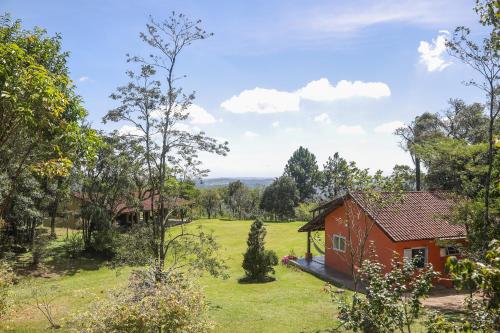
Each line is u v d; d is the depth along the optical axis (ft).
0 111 22.11
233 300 58.03
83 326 27.14
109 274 84.33
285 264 87.40
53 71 57.52
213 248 56.59
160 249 55.83
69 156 31.53
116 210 121.70
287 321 46.42
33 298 59.88
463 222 55.72
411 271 27.17
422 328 36.47
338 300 35.58
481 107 103.45
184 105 56.39
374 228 70.08
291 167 245.65
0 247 91.35
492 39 40.01
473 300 19.54
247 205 219.00
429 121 131.95
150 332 25.82
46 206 105.91
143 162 57.21
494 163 49.03
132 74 53.52
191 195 63.77
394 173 51.47
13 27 48.67
